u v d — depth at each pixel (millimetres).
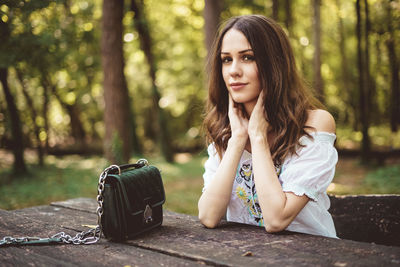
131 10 12570
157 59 18016
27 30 6945
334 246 1326
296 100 1716
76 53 12078
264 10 11891
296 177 1561
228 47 1705
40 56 8039
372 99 16125
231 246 1384
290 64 1745
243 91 1703
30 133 16156
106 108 9359
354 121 17641
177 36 18266
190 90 20328
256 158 1614
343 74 16766
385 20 10273
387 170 9016
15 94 14047
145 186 1605
